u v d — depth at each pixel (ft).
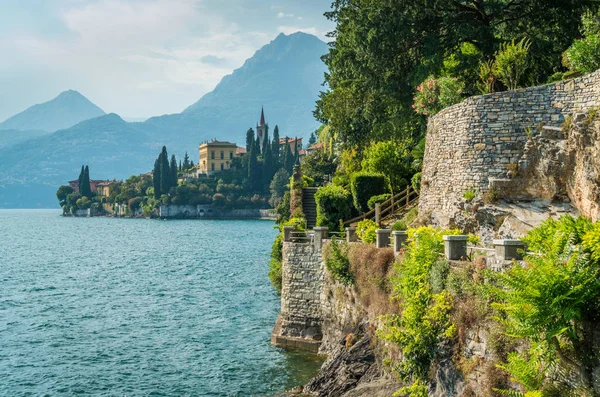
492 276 58.39
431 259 71.82
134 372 106.11
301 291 114.42
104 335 133.90
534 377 50.39
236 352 115.75
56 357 116.57
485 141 87.71
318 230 112.68
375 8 134.21
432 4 131.64
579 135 74.90
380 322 83.61
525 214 79.25
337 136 200.85
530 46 132.05
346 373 85.30
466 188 89.61
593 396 46.70
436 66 128.77
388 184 153.28
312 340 111.65
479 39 130.62
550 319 47.78
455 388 61.21
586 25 105.91
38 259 325.83
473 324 61.11
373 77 141.49
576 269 47.78
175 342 126.00
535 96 84.12
